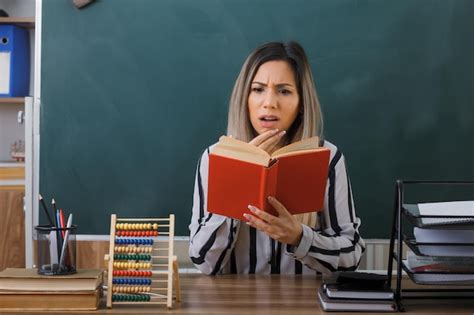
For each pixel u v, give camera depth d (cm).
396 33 260
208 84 262
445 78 261
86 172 263
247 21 261
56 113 262
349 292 129
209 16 261
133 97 262
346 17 261
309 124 179
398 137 262
